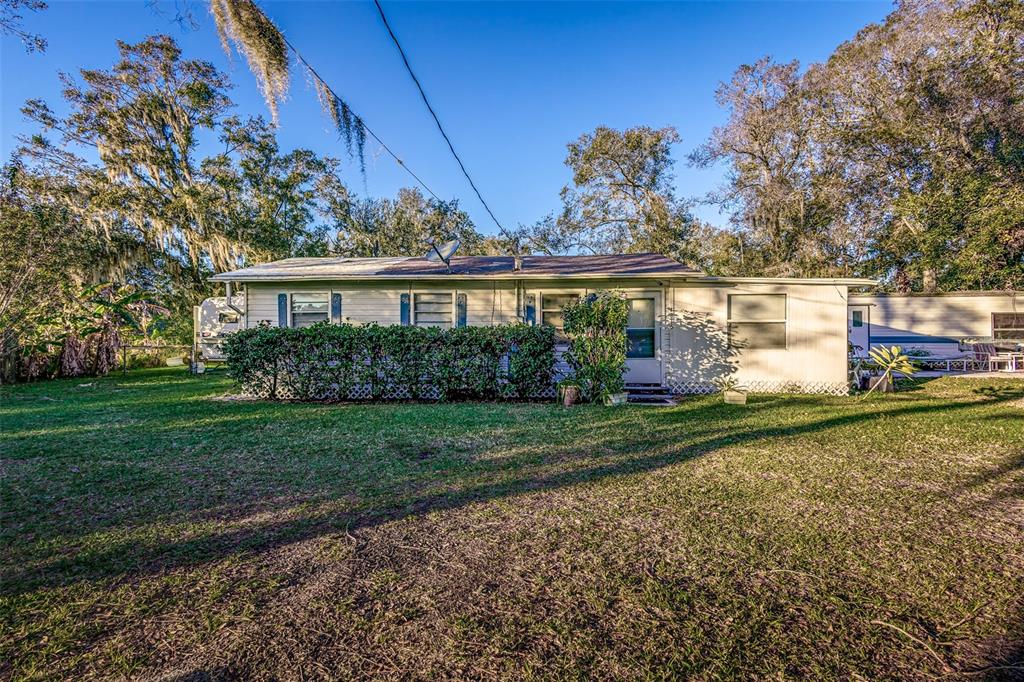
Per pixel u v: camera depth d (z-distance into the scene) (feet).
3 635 6.82
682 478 13.80
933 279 60.90
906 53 56.90
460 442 18.03
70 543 9.69
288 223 74.33
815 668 6.22
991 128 50.01
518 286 34.35
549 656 6.44
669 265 35.96
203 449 16.92
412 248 94.94
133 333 53.06
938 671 6.18
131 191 62.80
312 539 9.93
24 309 37.06
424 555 9.26
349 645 6.67
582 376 28.84
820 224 68.13
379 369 29.07
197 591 7.97
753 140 71.87
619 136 81.97
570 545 9.67
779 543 9.73
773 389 32.37
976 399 28.91
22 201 40.57
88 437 18.66
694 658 6.40
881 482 13.46
